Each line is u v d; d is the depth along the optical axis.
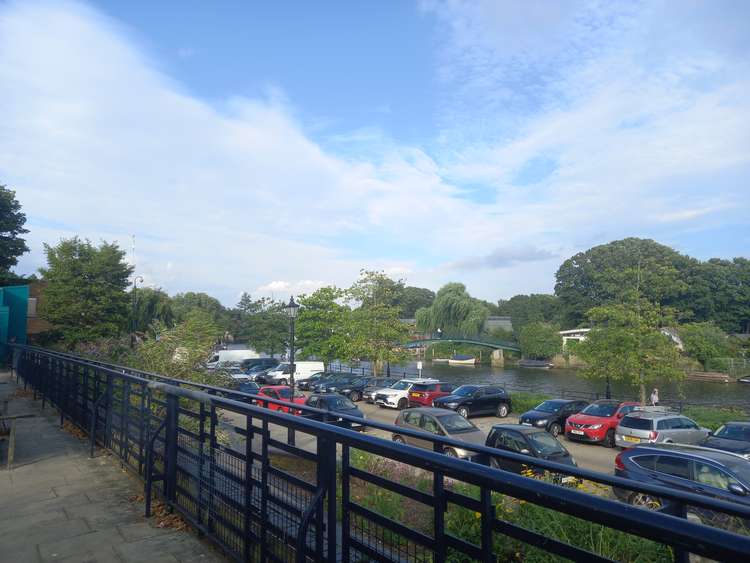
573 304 81.00
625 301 27.22
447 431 14.30
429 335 68.38
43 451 8.01
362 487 4.20
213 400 4.54
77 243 30.80
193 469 5.04
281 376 36.41
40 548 4.50
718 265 75.19
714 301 73.62
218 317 72.56
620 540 4.13
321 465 3.21
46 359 13.44
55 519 5.19
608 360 26.22
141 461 6.29
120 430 7.30
